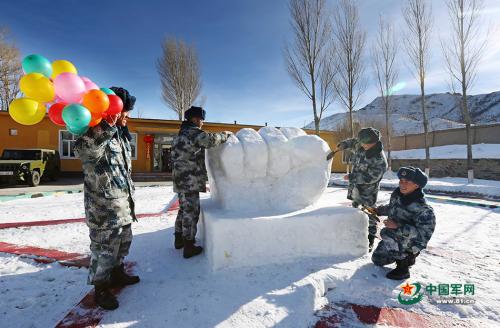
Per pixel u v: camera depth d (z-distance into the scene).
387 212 3.00
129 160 2.51
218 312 2.10
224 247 2.72
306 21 15.06
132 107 2.59
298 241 2.93
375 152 3.44
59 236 4.20
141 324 1.99
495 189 9.35
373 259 2.88
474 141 19.94
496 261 3.19
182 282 2.56
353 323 2.06
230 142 3.02
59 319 2.07
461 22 12.47
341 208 3.26
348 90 16.12
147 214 5.82
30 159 12.38
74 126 1.86
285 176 3.29
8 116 15.62
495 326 2.02
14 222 5.21
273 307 2.15
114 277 2.49
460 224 5.08
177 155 3.02
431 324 2.06
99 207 2.18
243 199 3.12
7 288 2.55
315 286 2.42
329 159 3.39
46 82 1.87
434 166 17.55
